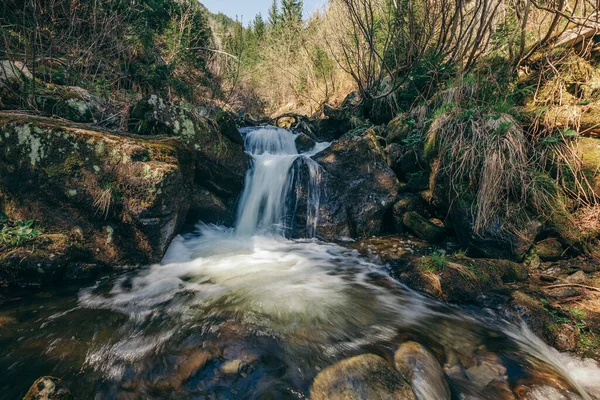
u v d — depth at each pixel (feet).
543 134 12.77
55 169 10.47
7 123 10.30
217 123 15.81
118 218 11.20
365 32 19.56
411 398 5.79
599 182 11.24
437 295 10.06
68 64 17.76
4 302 8.86
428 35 18.11
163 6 35.19
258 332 7.94
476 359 7.29
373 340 7.82
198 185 15.08
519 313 8.68
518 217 11.56
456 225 13.35
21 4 17.90
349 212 16.12
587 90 12.85
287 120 33.78
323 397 5.90
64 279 10.27
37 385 5.50
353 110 25.14
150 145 11.57
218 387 6.19
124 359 6.88
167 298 9.71
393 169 18.45
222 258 13.26
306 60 35.60
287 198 16.78
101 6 22.36
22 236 9.77
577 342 7.82
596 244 10.91
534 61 15.19
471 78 16.05
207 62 35.65
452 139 13.84
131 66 23.22
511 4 16.34
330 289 10.68
